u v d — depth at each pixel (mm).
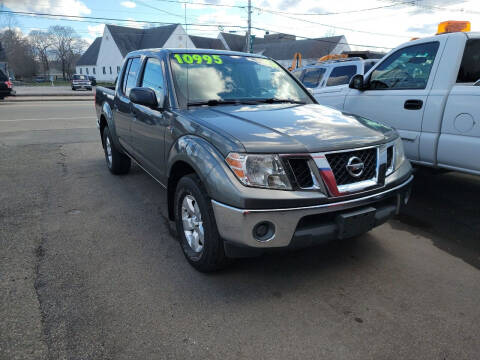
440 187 5125
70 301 2516
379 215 2662
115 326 2279
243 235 2311
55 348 2088
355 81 4758
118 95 4887
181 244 3076
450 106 3621
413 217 4133
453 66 3740
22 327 2250
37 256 3135
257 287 2725
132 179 5480
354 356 2072
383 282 2824
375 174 2666
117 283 2746
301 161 2406
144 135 3859
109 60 67875
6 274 2840
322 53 59000
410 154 4090
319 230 2430
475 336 2238
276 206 2291
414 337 2227
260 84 3801
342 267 3037
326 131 2660
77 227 3746
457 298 2631
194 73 3551
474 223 3977
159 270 2934
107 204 4422
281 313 2436
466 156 3510
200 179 2615
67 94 28016
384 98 4422
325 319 2381
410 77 4203
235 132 2533
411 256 3250
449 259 3205
